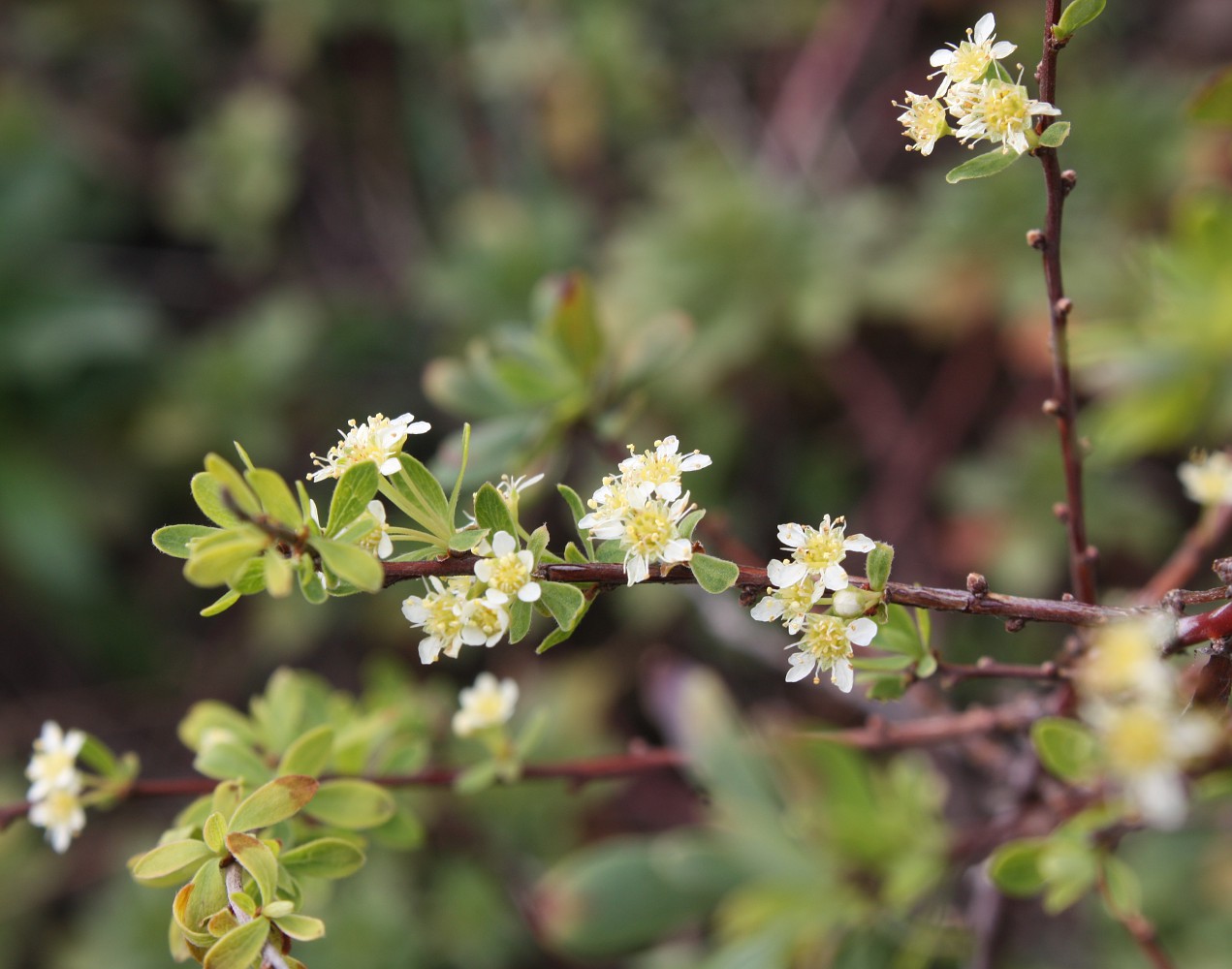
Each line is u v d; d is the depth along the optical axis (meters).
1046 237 0.21
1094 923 0.38
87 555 0.49
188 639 0.51
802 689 0.44
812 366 0.46
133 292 0.52
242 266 0.53
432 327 0.51
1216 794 0.23
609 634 0.46
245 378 0.49
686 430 0.45
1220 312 0.31
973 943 0.30
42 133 0.52
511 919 0.40
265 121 0.52
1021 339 0.43
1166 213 0.44
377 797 0.23
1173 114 0.44
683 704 0.33
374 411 0.51
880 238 0.47
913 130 0.20
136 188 0.54
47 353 0.49
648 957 0.38
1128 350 0.32
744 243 0.45
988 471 0.44
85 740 0.23
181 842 0.20
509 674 0.46
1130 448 0.34
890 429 0.45
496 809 0.40
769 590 0.20
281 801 0.20
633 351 0.29
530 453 0.28
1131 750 0.17
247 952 0.19
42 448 0.49
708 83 0.54
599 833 0.43
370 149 0.54
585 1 0.52
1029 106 0.19
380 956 0.38
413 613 0.19
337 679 0.48
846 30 0.51
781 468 0.47
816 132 0.51
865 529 0.45
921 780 0.30
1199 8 0.51
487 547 0.19
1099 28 0.48
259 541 0.18
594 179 0.52
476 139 0.54
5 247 0.50
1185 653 0.21
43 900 0.45
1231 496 0.25
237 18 0.56
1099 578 0.42
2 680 0.51
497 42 0.52
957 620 0.41
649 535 0.19
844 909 0.30
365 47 0.54
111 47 0.54
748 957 0.30
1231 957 0.35
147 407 0.49
